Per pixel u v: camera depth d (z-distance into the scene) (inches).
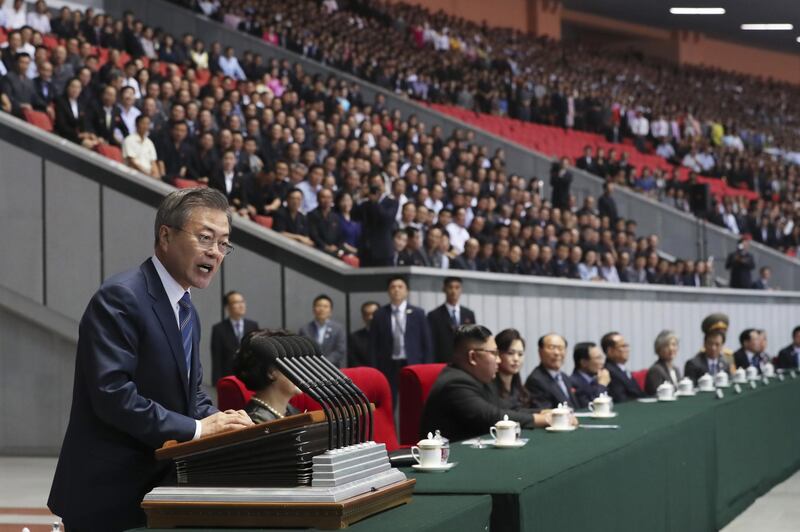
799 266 1150.3
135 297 157.6
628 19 1836.9
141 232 519.2
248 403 197.0
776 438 460.8
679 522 279.0
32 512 356.2
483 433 278.2
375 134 862.5
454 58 1328.7
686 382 406.9
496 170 928.3
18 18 805.2
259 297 526.0
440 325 511.5
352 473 137.2
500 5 1691.7
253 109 722.2
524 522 163.6
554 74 1499.8
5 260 526.9
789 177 1485.0
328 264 520.4
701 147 1417.3
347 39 1187.3
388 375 487.2
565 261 779.4
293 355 147.9
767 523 363.9
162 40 872.3
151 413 151.9
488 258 679.1
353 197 639.1
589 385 406.9
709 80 1798.7
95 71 691.4
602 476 209.3
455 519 141.3
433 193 761.0
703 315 892.6
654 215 1074.7
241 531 130.3
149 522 133.9
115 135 586.9
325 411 137.4
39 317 521.7
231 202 568.4
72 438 159.3
